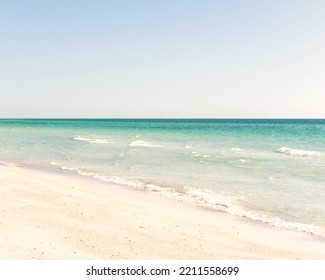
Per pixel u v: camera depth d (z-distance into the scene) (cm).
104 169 2120
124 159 2553
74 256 771
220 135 6153
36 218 1038
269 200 1388
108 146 3584
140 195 1462
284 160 2506
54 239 870
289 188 1596
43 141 4262
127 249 845
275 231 1052
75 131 7438
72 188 1523
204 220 1131
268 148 3478
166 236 955
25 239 850
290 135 6228
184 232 999
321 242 968
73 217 1076
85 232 944
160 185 1656
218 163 2347
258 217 1182
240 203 1348
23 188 1443
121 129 8856
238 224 1106
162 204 1320
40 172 2000
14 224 962
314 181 1745
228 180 1773
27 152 3030
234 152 3050
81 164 2328
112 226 1015
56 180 1730
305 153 2877
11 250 773
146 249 854
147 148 3375
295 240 980
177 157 2659
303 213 1226
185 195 1466
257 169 2103
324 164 2305
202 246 896
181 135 6088
